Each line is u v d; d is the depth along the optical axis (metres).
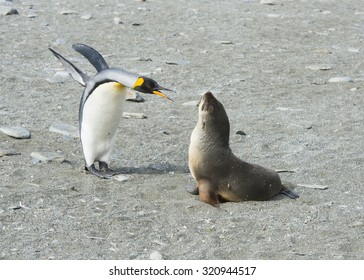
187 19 32.72
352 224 12.93
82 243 12.00
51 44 27.36
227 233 12.51
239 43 28.83
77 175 15.10
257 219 13.12
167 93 22.19
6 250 11.66
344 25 33.16
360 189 14.73
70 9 33.47
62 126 18.23
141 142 17.53
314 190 14.66
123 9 34.12
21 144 16.89
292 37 30.38
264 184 14.08
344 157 16.64
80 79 14.87
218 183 13.98
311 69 25.48
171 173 15.55
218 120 13.76
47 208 13.27
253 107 20.91
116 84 14.15
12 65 24.25
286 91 22.69
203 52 27.20
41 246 11.84
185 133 18.41
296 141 17.88
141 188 14.52
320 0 39.06
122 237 12.27
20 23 30.12
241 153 16.98
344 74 25.03
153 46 27.86
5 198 13.59
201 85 23.14
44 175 14.92
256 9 35.88
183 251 11.84
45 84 22.36
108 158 15.31
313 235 12.47
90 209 13.32
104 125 14.65
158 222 12.89
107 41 28.28
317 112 20.52
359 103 21.58
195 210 13.49
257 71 25.00
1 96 20.88
